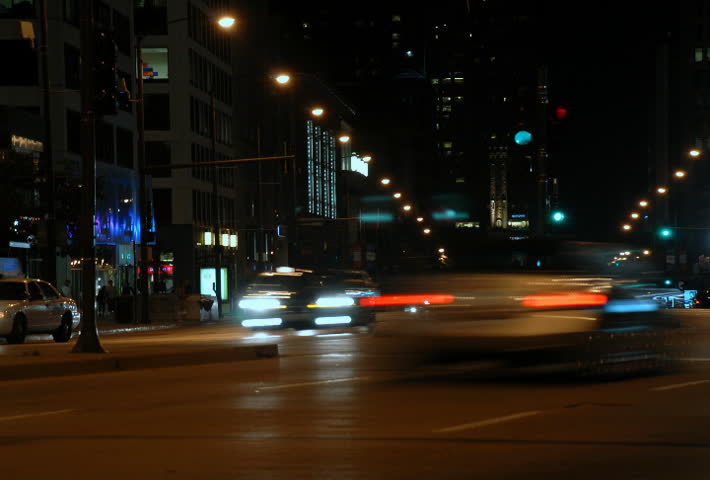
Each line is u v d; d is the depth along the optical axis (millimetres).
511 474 8625
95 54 22328
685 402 13781
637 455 9578
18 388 16984
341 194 143500
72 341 33750
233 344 27703
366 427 11539
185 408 13633
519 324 16750
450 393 15086
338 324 35750
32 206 40094
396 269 20156
